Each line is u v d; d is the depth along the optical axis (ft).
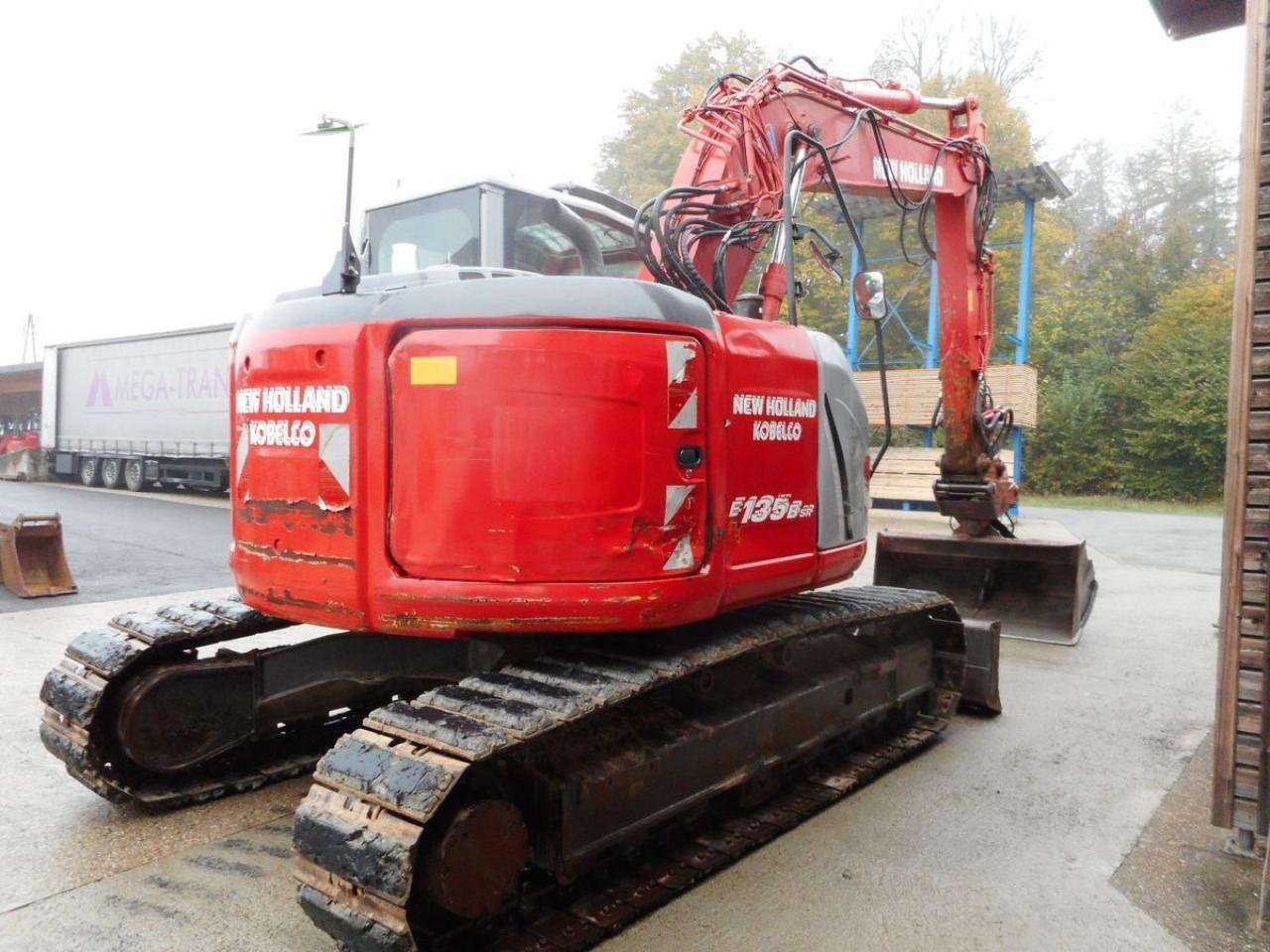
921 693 16.26
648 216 14.14
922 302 78.23
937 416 23.36
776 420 11.65
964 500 22.82
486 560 9.59
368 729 9.23
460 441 9.57
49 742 12.58
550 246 15.42
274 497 10.65
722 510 10.66
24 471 77.10
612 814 10.00
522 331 9.56
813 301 64.80
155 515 47.06
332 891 8.46
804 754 13.41
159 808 12.65
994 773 14.46
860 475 13.93
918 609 15.26
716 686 12.13
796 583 12.25
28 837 11.85
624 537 9.80
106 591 26.50
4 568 26.12
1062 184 50.06
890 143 19.77
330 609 10.21
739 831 11.82
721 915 10.13
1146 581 32.27
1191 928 9.91
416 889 8.52
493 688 9.59
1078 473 81.87
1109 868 11.25
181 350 61.36
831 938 9.69
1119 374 81.92
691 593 10.22
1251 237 10.66
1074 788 13.79
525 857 9.31
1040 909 10.27
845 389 13.51
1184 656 21.58
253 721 13.42
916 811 12.96
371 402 9.83
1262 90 10.59
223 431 58.54
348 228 10.34
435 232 15.16
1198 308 80.69
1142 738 16.08
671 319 10.14
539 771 9.57
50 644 20.75
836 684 13.67
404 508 9.74
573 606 9.66
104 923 9.83
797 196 14.65
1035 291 94.63
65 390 73.10
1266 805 11.01
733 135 15.88
